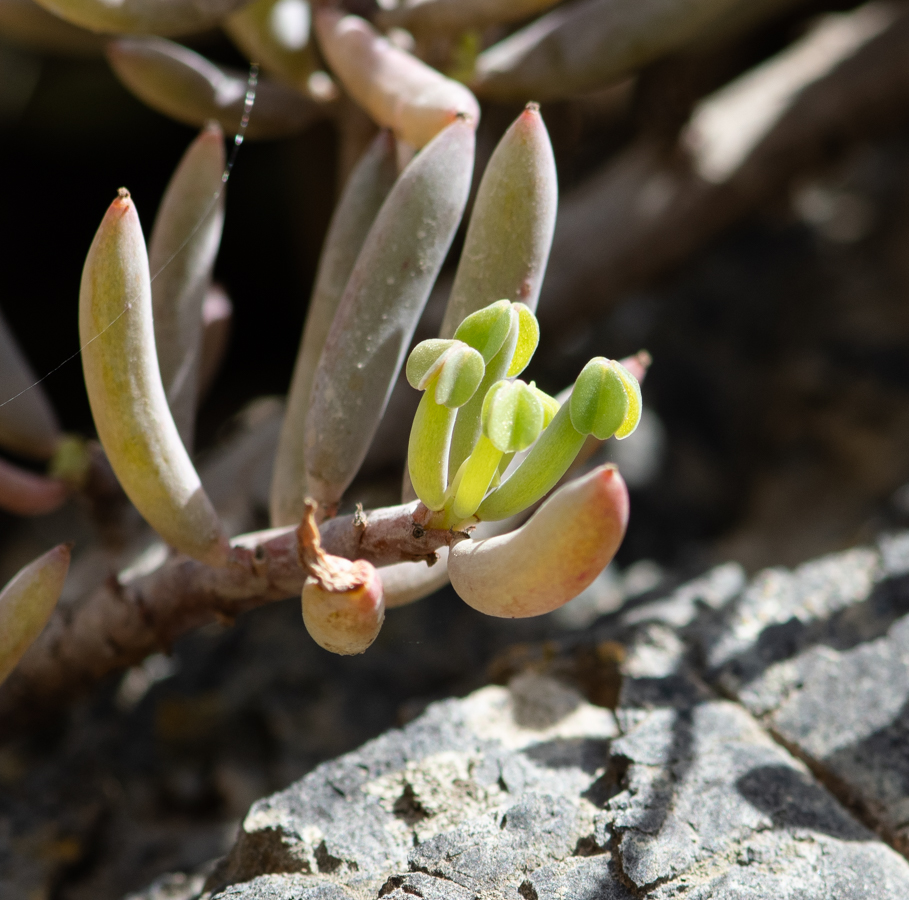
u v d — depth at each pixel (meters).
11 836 0.35
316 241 0.77
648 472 0.61
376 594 0.28
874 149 0.84
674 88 0.58
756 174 0.62
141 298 0.29
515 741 0.33
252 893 0.31
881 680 0.33
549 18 0.37
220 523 0.30
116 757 0.39
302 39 0.36
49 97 0.78
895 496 0.46
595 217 0.61
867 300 0.70
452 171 0.30
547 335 0.62
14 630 0.30
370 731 0.41
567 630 0.47
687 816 0.31
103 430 0.29
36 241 0.84
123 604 0.32
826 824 0.31
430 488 0.29
